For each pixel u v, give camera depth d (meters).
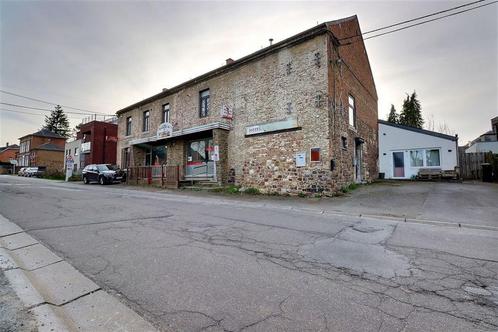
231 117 15.67
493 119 32.91
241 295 3.14
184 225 6.51
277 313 2.77
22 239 5.30
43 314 2.67
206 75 17.23
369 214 7.99
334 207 9.24
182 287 3.33
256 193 13.56
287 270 3.87
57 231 5.87
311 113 12.42
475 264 4.16
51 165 53.91
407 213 8.02
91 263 4.10
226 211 8.61
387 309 2.87
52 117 71.94
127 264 4.05
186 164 18.38
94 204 9.75
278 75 13.77
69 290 3.28
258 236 5.59
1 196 11.79
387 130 21.31
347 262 4.21
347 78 14.78
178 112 19.53
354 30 16.12
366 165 17.81
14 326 2.44
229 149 15.70
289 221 7.12
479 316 2.76
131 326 2.55
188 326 2.54
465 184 15.78
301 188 12.42
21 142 62.41
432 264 4.16
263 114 14.21
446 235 5.86
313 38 12.70
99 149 31.03
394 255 4.55
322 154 11.92
